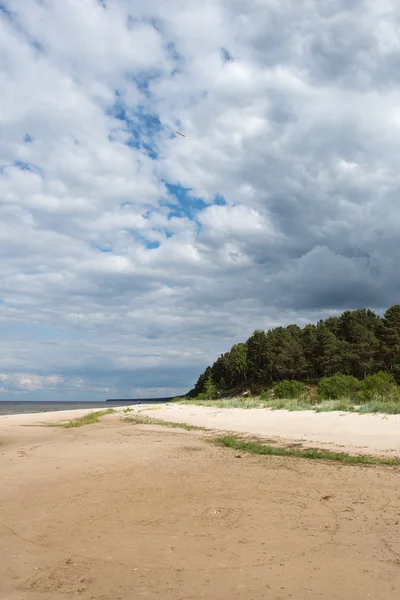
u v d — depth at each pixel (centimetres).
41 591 506
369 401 2823
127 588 512
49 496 930
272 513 790
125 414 4500
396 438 1641
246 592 498
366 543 633
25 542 664
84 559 598
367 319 9488
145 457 1416
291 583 517
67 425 3061
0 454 1533
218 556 601
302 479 1062
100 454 1489
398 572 537
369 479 1045
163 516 782
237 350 11019
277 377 9056
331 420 2198
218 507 833
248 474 1127
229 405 4175
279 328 10206
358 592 492
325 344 7812
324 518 754
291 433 1991
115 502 877
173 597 489
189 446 1675
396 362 6347
